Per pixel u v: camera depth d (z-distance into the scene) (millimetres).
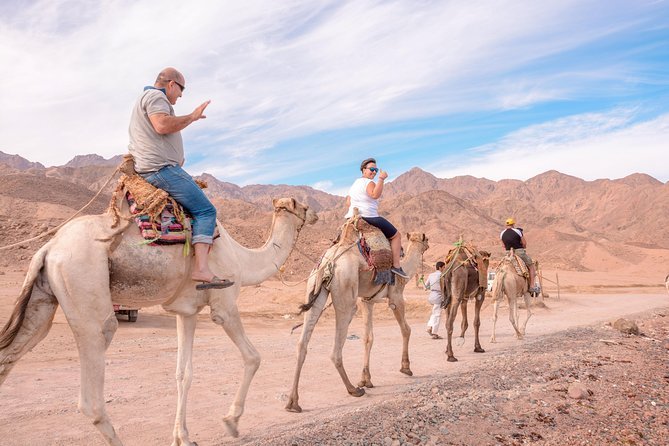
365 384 8953
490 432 6652
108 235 4742
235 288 5770
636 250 181125
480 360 11766
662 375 10492
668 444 6582
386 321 21766
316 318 7840
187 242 5145
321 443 5953
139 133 5090
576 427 7020
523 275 15617
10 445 5766
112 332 4754
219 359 11312
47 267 4508
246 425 6660
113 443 4652
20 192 115438
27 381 8758
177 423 5645
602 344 14109
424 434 6434
